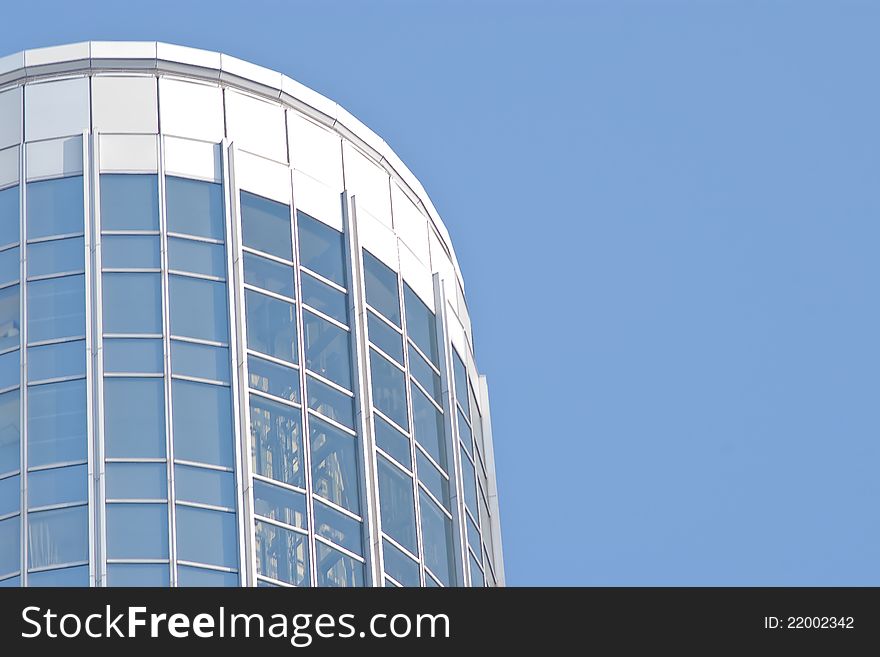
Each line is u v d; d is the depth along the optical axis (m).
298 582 123.25
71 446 124.69
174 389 126.69
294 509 125.31
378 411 131.75
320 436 128.50
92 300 128.88
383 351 134.62
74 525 122.38
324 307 133.25
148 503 123.25
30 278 129.88
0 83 136.62
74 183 132.88
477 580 134.62
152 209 132.50
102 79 136.50
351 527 126.81
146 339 128.12
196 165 134.62
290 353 130.12
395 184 142.75
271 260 132.88
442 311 141.00
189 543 122.38
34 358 127.50
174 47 137.75
